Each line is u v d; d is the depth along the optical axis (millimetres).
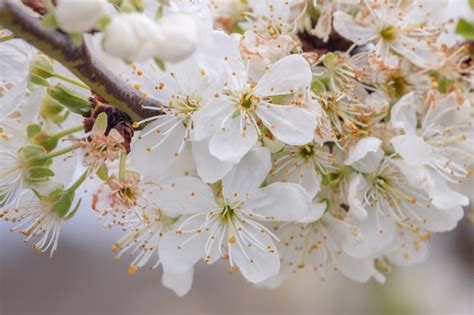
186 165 172
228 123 168
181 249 176
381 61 179
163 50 141
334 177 184
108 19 143
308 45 188
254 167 173
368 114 178
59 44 150
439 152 186
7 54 169
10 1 146
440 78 189
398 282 369
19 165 171
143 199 173
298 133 169
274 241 189
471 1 198
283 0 183
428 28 187
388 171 187
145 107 166
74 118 181
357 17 183
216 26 193
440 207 183
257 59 172
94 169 170
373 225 187
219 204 176
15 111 179
